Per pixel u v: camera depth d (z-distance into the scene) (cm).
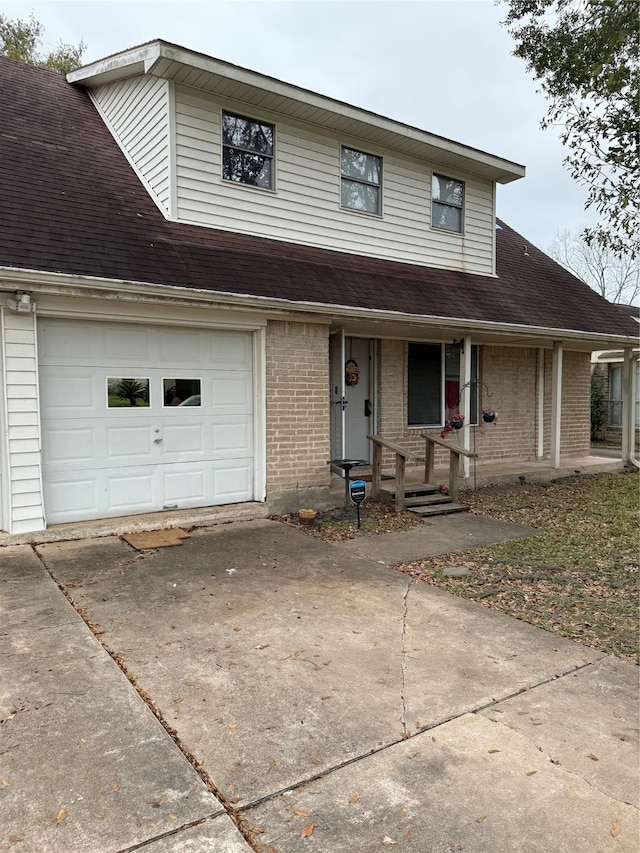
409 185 1006
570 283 1318
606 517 811
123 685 320
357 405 998
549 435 1294
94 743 267
